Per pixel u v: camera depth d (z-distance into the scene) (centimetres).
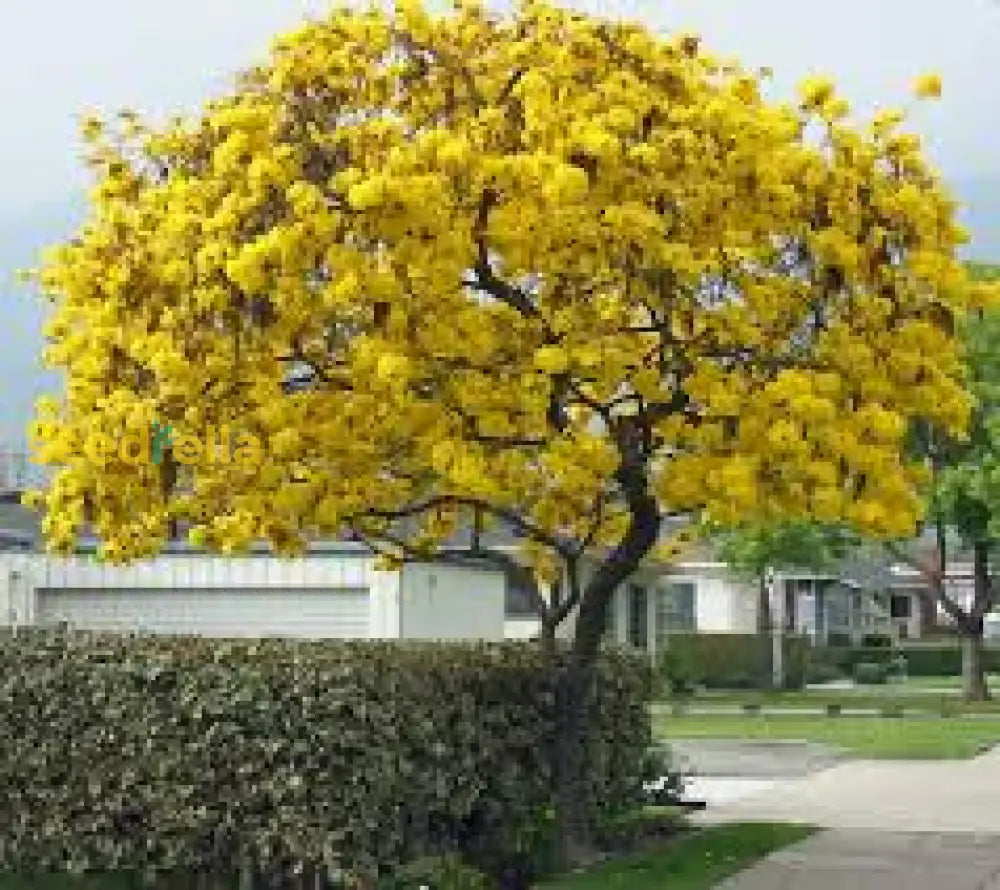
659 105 1241
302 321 1212
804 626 7231
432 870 1223
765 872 1409
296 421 1241
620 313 1277
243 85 1280
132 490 1268
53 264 1283
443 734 1289
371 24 1275
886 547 4553
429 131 1205
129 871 1252
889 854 1529
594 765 1577
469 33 1298
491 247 1231
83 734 1240
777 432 1237
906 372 1322
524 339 1267
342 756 1191
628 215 1200
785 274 1311
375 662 1228
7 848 1256
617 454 1317
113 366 1244
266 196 1177
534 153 1208
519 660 1452
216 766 1210
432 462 1273
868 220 1314
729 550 4816
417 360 1228
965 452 4022
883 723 3569
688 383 1266
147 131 1298
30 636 1270
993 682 5962
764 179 1248
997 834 1694
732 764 2602
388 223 1168
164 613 2806
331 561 2761
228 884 1234
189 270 1198
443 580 2984
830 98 1318
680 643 5297
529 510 1479
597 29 1272
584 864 1463
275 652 1230
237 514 1298
